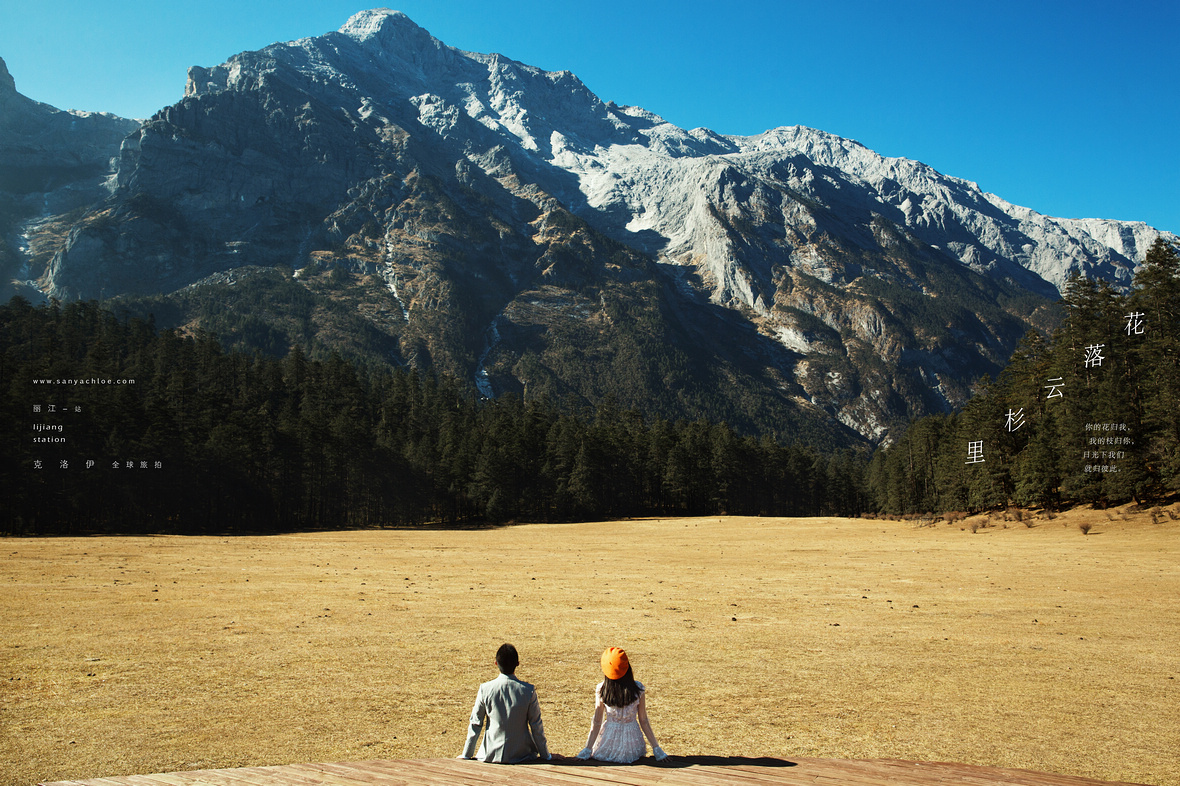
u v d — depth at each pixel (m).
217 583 29.00
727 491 118.81
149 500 81.56
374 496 101.75
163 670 14.33
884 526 73.25
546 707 11.95
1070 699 12.30
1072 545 44.25
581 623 19.91
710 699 12.41
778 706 11.97
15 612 21.27
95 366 104.75
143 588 27.08
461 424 130.25
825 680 13.69
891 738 10.27
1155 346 56.97
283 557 43.66
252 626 19.19
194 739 10.20
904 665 14.86
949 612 21.53
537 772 7.02
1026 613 21.16
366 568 36.53
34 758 9.38
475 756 7.53
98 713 11.48
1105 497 58.62
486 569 36.44
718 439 127.00
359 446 99.75
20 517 74.44
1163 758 9.40
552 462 110.06
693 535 69.56
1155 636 17.61
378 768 7.40
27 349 124.94
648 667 14.77
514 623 19.89
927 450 105.75
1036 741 10.13
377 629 18.84
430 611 21.97
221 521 89.88
